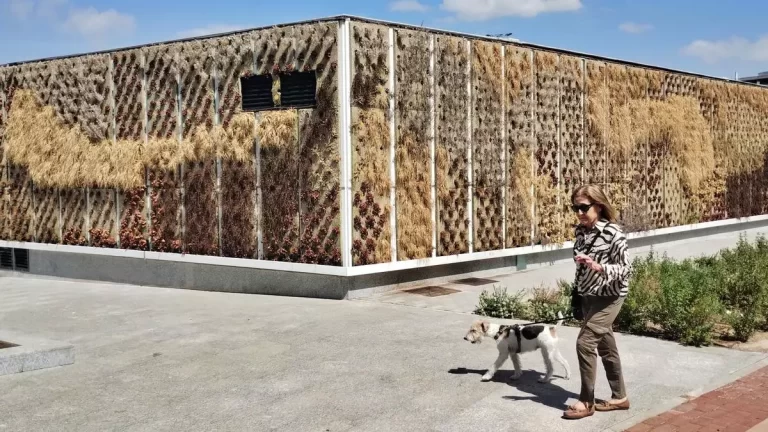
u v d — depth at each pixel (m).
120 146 15.69
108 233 16.31
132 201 15.71
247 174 13.59
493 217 14.91
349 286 12.34
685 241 20.94
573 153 16.88
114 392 7.55
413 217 13.20
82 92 16.39
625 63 18.45
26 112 17.53
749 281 10.60
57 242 17.41
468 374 7.81
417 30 13.20
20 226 18.14
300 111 12.68
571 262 17.14
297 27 12.63
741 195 23.42
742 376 7.61
